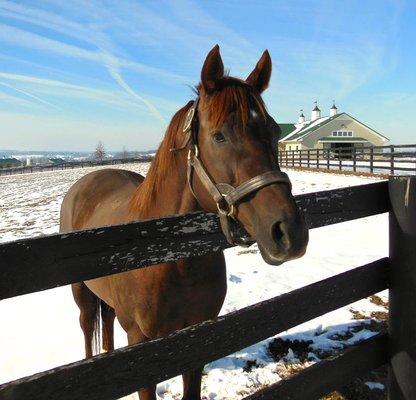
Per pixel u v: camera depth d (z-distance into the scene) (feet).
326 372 6.48
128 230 4.40
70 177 107.86
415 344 6.79
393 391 7.34
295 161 96.84
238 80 5.50
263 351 11.15
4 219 35.40
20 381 3.69
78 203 10.81
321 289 6.21
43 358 11.34
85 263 4.11
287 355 10.89
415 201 6.50
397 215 6.85
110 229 4.26
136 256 4.49
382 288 7.22
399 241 6.84
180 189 6.23
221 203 5.14
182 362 4.75
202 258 6.22
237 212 5.05
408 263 6.71
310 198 5.90
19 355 11.51
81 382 4.03
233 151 4.97
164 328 6.61
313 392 6.32
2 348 11.96
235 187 4.99
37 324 13.56
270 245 4.51
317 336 11.82
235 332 5.18
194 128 5.59
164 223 4.70
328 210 6.21
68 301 15.60
